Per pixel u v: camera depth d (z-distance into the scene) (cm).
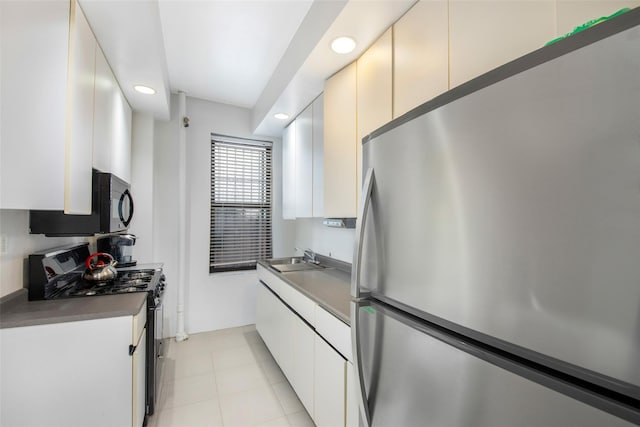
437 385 63
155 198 304
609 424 38
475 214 55
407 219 73
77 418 136
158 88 225
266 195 368
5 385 127
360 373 88
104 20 148
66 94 130
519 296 48
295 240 375
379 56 152
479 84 55
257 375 238
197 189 324
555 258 43
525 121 47
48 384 132
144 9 141
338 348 141
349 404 133
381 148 85
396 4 129
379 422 82
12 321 128
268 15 183
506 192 50
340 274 243
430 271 66
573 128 41
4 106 107
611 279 37
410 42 130
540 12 80
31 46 114
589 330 39
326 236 295
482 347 54
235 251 348
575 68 41
